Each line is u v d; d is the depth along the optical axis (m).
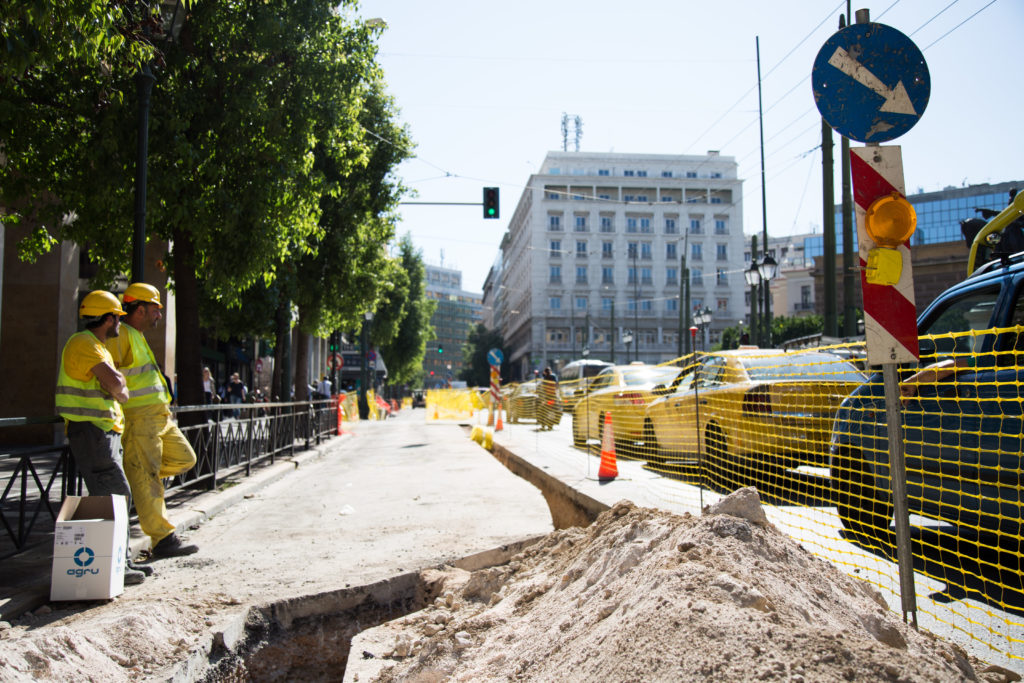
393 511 7.85
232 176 9.38
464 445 17.95
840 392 7.31
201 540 6.47
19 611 4.07
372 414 41.31
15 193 8.52
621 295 92.00
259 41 9.17
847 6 14.06
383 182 19.56
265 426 12.55
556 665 2.64
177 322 9.60
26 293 14.08
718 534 2.91
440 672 3.15
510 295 118.69
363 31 10.64
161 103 8.62
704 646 2.21
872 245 3.50
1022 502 4.12
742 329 60.25
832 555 5.14
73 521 4.38
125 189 8.49
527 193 97.12
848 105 3.60
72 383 4.76
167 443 5.82
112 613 4.11
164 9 8.38
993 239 5.57
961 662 2.71
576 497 7.88
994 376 4.38
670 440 9.62
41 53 5.34
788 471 7.64
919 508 4.96
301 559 5.64
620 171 95.06
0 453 4.81
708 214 93.75
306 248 11.21
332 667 4.46
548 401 21.62
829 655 2.14
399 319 45.88
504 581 4.51
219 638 3.95
